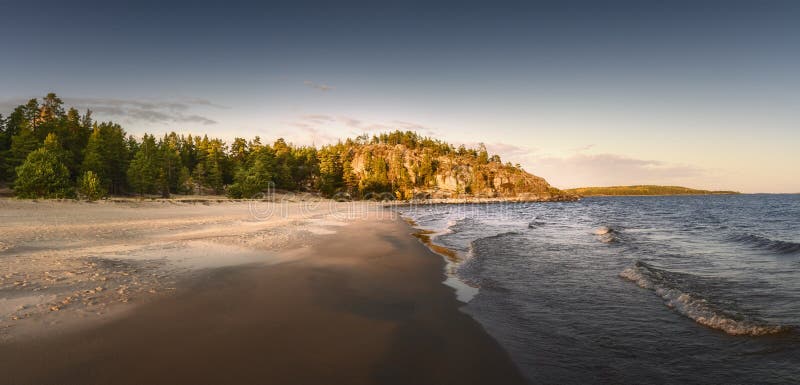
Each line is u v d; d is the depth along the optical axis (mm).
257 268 11875
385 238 21859
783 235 26016
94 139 60125
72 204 37062
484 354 6309
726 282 11000
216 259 12945
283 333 6832
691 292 9805
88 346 5863
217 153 89812
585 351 6492
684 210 68688
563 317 8172
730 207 80062
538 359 6180
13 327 6367
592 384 5426
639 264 13281
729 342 6754
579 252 16766
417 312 8391
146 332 6535
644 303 9117
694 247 18656
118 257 12328
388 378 5398
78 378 4926
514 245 18891
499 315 8281
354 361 5879
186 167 83000
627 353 6414
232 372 5316
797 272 12562
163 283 9586
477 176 165125
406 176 146375
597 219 42531
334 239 20109
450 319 7969
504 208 84875
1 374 4918
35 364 5215
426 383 5316
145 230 20172
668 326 7594
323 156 125938
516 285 10914
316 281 10625
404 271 12609
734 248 18391
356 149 178875
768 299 9242
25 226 19266
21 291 8250
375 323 7586
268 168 93875
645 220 41062
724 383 5441
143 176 64750
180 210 40438
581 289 10438
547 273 12492
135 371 5191
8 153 54062
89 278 9547
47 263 10898
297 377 5273
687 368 5883
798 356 6105
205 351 5941
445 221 39156
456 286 10797
